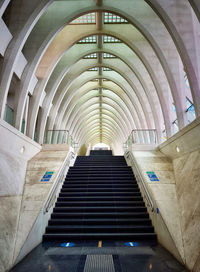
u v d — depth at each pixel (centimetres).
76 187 851
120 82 1838
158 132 1255
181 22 801
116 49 1477
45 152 1095
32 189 691
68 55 1445
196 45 776
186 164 645
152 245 498
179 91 933
